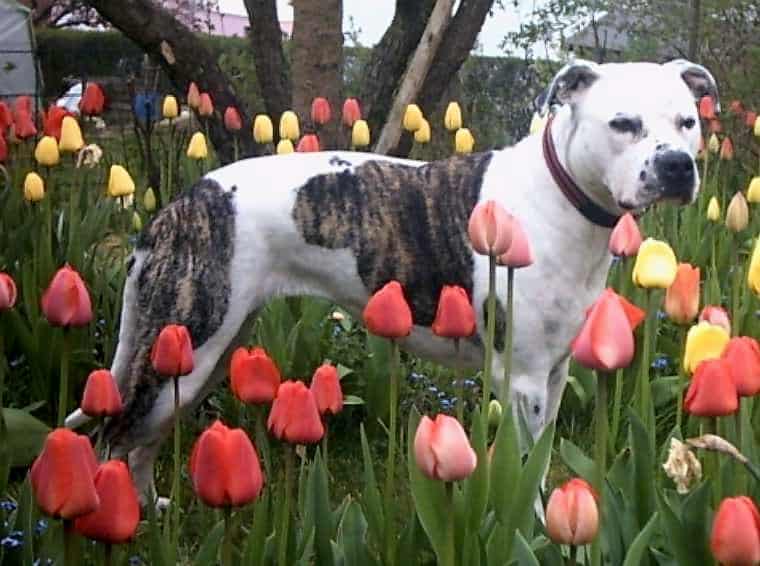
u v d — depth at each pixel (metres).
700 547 1.58
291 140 3.32
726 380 1.54
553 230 2.12
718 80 5.16
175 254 2.19
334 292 2.26
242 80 5.63
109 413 1.66
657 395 2.57
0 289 1.77
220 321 2.19
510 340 1.80
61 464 1.36
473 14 4.21
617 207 2.11
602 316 1.47
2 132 3.16
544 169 2.14
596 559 1.55
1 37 5.80
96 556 1.71
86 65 9.38
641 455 1.73
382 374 2.62
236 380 1.63
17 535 1.77
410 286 2.21
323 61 4.02
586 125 2.08
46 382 2.54
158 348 1.65
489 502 1.74
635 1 5.55
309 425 1.57
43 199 2.86
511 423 1.66
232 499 1.45
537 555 1.66
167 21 4.07
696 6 5.13
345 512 1.68
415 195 2.22
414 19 4.25
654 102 2.05
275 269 2.24
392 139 3.79
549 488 2.37
